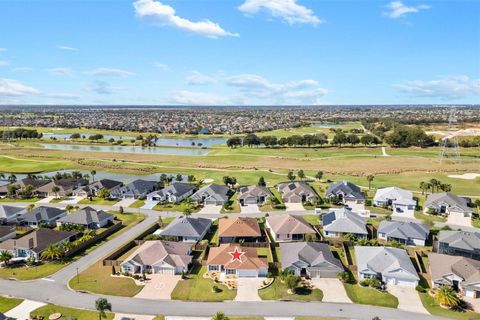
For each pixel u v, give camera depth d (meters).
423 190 133.38
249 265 73.00
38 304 62.19
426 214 111.75
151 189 135.50
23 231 98.50
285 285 69.38
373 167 182.38
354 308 62.06
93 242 89.81
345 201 123.31
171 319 58.28
